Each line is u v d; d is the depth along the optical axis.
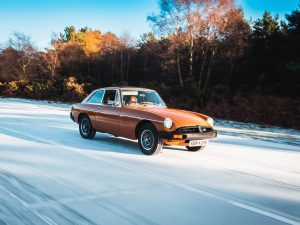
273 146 10.09
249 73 33.84
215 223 4.00
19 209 4.21
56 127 12.26
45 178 5.58
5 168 6.18
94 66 55.16
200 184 5.56
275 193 5.27
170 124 7.21
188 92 24.48
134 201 4.63
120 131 8.34
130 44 52.00
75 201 4.55
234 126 15.64
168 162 7.07
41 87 37.44
